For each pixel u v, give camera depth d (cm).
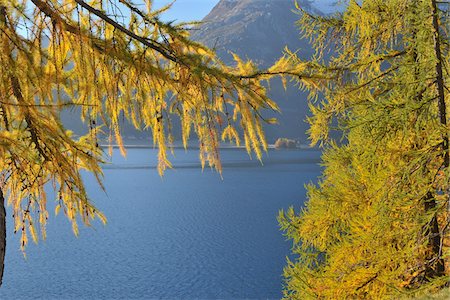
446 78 865
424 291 933
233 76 343
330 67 932
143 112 367
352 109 990
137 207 11081
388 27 910
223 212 10012
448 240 966
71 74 330
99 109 339
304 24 1033
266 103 355
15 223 379
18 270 6309
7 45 294
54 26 316
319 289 1072
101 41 331
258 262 6312
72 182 331
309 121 1005
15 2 293
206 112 359
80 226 9444
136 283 5547
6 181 368
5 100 302
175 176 17388
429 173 937
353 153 1128
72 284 5566
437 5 836
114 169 19788
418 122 851
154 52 355
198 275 5825
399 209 952
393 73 966
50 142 313
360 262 1033
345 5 964
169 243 7625
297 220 1289
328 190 1184
